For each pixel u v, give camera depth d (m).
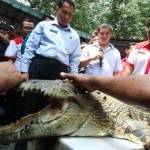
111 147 0.87
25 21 2.66
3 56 2.48
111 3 9.26
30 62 2.04
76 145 0.86
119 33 9.16
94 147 0.86
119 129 0.98
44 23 2.05
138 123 1.01
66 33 2.07
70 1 2.04
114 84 0.78
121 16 9.14
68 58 2.08
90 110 0.99
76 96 0.98
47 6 6.73
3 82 0.87
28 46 2.04
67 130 0.95
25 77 0.93
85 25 8.17
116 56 2.33
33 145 1.03
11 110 1.80
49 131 0.94
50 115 0.96
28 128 0.93
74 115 0.96
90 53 2.28
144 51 2.14
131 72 2.18
